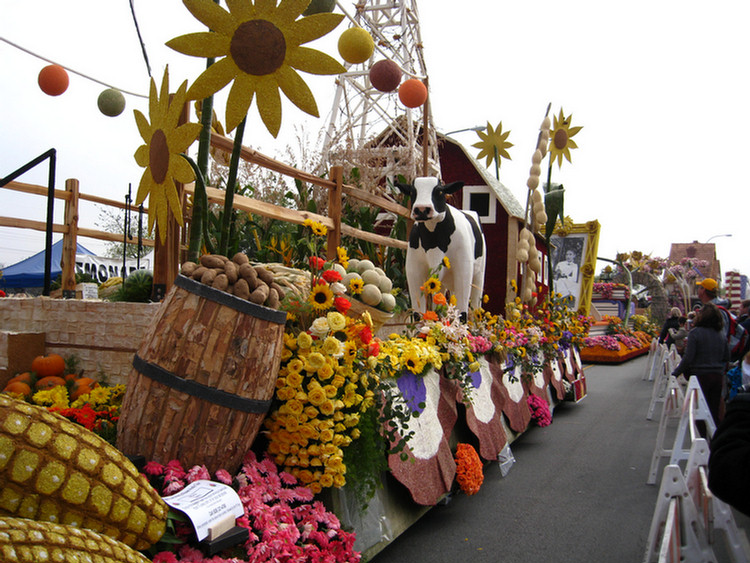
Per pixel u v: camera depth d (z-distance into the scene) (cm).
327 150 773
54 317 339
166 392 215
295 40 229
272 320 231
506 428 559
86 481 157
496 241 999
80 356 331
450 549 366
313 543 247
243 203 400
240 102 232
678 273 3338
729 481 190
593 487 506
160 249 339
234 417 222
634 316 2667
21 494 148
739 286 3816
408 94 387
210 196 365
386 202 622
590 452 632
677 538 245
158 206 249
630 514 438
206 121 277
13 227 478
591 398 1042
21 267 1356
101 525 162
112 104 362
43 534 129
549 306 852
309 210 629
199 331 217
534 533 397
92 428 247
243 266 234
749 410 198
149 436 216
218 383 218
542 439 692
